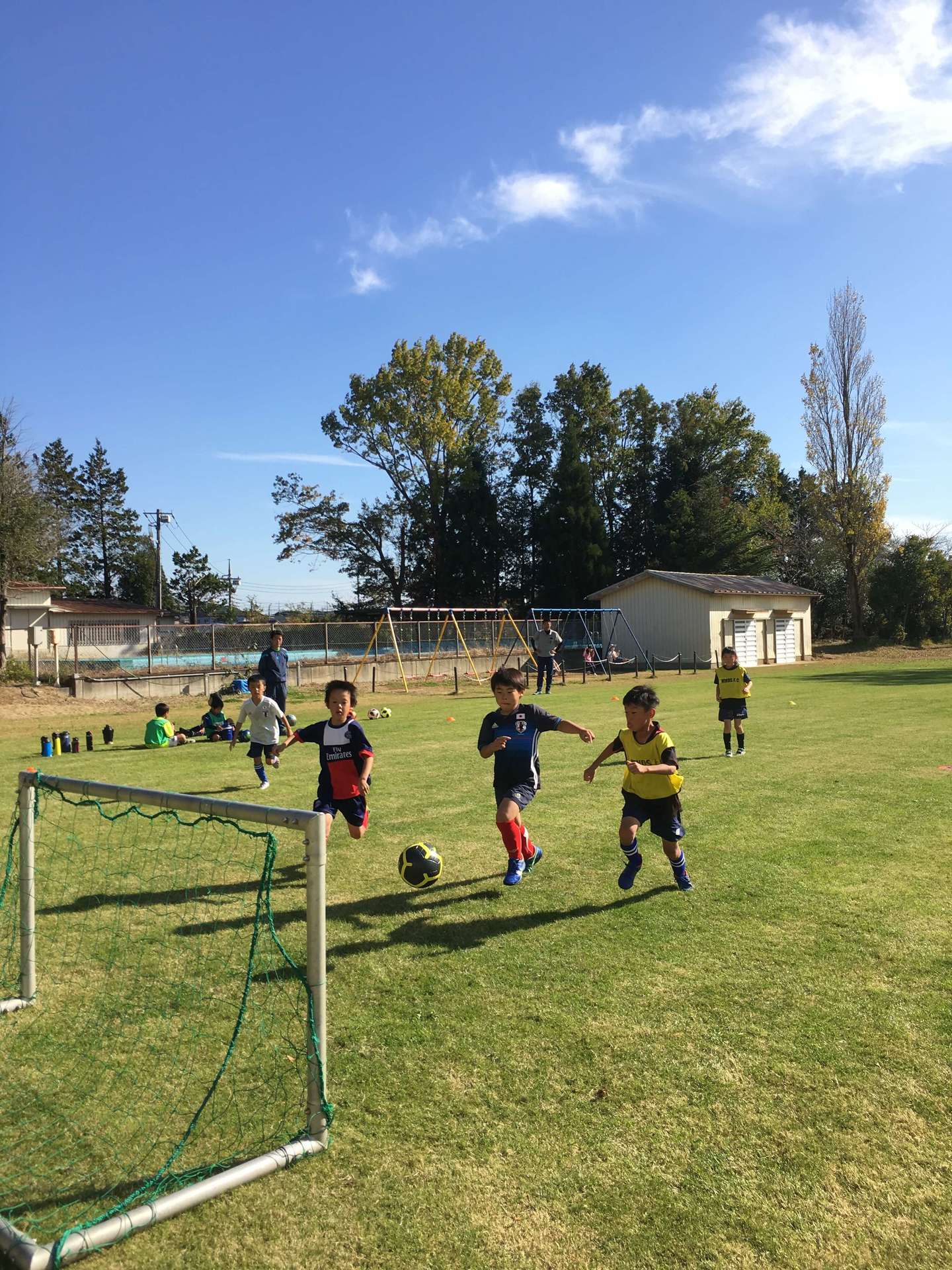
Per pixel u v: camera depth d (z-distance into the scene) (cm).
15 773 1123
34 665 2308
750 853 657
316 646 2875
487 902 555
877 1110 313
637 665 3434
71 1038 383
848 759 1091
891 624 4772
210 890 585
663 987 421
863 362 4509
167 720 1462
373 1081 340
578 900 555
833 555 5075
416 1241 253
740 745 1141
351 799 600
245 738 1027
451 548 4788
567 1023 385
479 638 3375
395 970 446
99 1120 320
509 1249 249
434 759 1171
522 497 5312
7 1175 288
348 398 4888
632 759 561
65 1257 244
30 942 423
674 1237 252
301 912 536
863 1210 262
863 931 490
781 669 3434
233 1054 365
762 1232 253
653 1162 287
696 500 4991
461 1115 316
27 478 2416
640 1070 344
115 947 484
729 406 5478
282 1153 290
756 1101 321
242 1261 247
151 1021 397
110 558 6412
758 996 409
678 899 553
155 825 777
